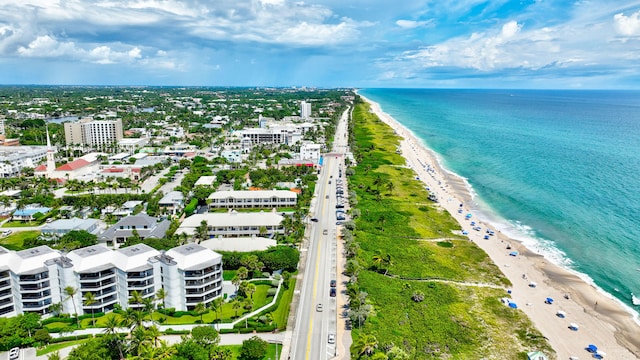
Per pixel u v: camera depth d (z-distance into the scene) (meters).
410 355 120.81
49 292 139.00
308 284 162.00
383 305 147.75
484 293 159.25
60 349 122.44
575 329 138.25
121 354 112.62
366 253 190.88
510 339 131.25
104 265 140.38
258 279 163.75
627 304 156.12
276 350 122.44
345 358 119.56
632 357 125.69
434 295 155.75
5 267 137.12
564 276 175.62
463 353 123.62
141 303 138.00
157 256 145.38
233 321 136.12
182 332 129.25
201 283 140.25
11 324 123.25
